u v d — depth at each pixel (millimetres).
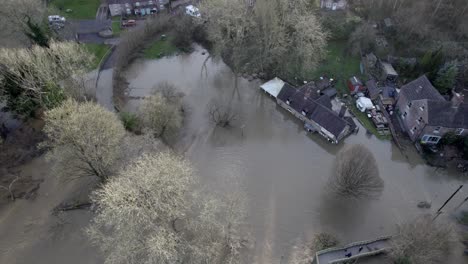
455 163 45156
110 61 62562
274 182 43031
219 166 44844
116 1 72562
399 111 51969
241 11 53500
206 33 66375
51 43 47250
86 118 36031
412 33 62625
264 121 52094
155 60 64875
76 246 36094
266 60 58344
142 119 46844
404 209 40250
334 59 62625
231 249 32344
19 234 37281
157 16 71875
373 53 61875
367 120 51406
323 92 54688
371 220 39125
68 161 37438
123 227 28297
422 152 46406
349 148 40469
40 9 58781
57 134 38594
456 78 55750
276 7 52625
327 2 71688
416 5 64500
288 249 36219
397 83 57469
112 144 37406
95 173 39375
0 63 42219
